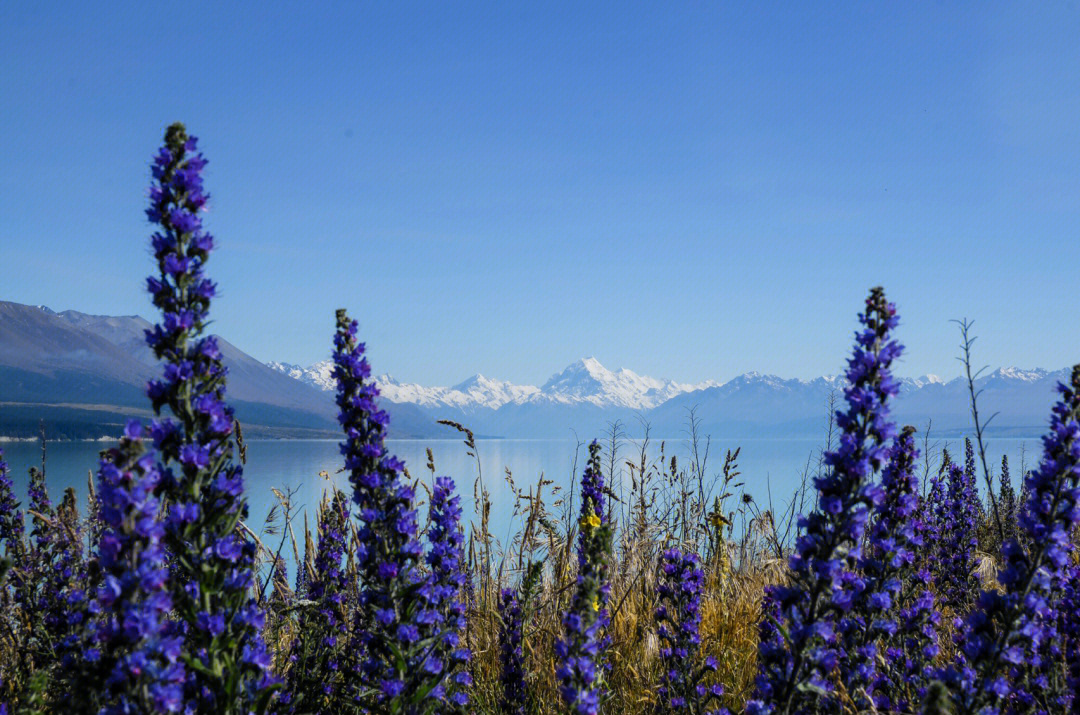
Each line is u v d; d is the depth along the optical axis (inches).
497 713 249.1
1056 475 195.5
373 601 209.6
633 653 276.5
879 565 223.5
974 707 179.9
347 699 204.7
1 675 201.9
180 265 169.3
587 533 276.8
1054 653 208.4
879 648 238.7
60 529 232.1
